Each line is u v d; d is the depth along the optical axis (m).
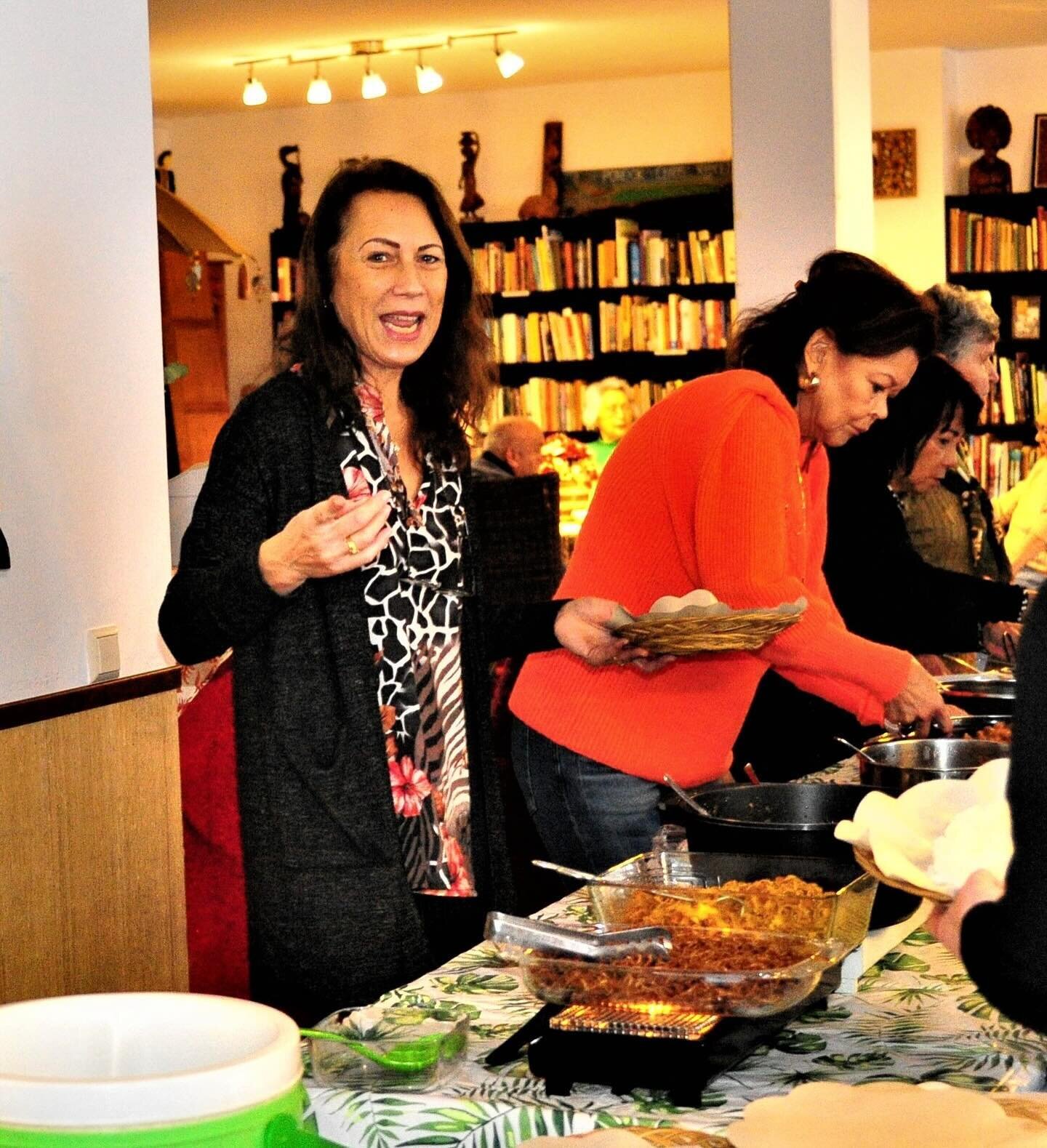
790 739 3.31
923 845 1.38
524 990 1.81
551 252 9.45
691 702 2.56
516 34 8.10
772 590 2.38
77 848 2.39
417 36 8.10
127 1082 0.92
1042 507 5.04
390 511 2.21
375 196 2.19
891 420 3.48
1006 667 3.67
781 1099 1.33
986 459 8.70
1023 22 8.04
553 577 5.93
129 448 2.59
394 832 2.16
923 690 2.53
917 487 3.87
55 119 2.42
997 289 8.77
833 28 4.60
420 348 2.22
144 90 2.64
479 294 2.34
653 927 1.53
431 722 2.21
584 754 2.57
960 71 8.88
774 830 1.87
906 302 2.64
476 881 2.27
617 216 9.48
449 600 2.24
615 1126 1.40
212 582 2.01
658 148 9.45
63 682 2.42
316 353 2.20
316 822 2.13
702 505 2.42
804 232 4.69
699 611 2.13
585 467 8.77
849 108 4.77
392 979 2.16
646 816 2.60
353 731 2.13
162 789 2.60
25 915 2.28
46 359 2.40
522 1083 1.52
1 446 2.30
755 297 4.76
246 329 10.21
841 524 3.44
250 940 2.21
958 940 1.19
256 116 10.16
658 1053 1.45
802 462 2.78
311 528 1.93
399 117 9.90
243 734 2.17
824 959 1.52
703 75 9.32
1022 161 8.82
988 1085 1.50
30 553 2.36
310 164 10.09
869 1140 1.24
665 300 9.38
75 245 2.46
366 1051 1.50
